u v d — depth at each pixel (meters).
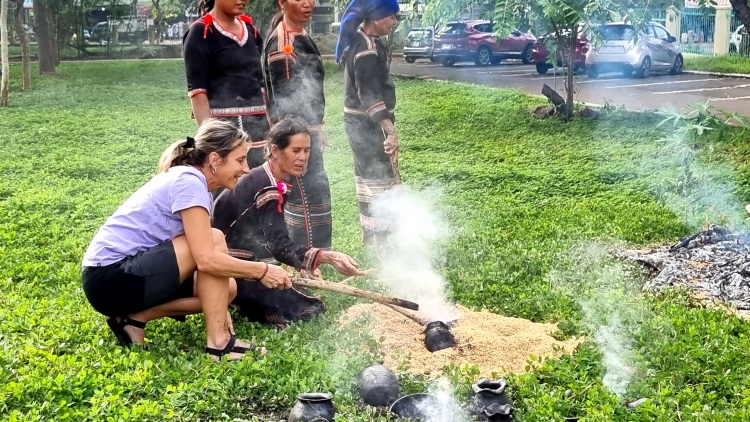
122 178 11.22
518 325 5.48
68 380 4.35
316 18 41.19
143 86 24.31
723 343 5.04
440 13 15.36
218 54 6.53
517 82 24.78
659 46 25.39
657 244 7.82
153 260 4.78
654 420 4.08
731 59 28.91
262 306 5.54
